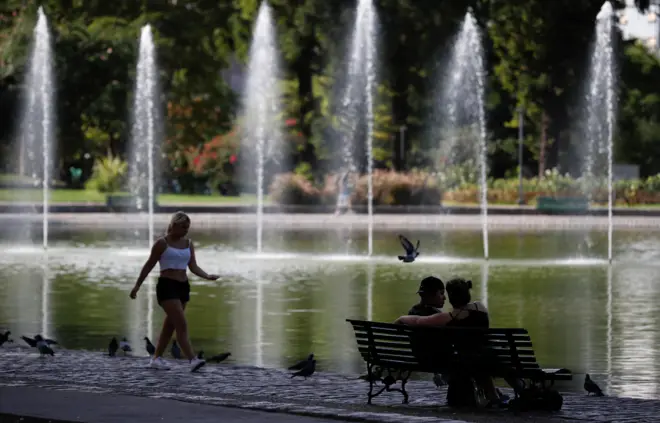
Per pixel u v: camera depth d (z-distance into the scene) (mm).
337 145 105938
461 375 15766
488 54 100250
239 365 20312
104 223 67125
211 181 105938
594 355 23000
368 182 79062
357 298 32719
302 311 29734
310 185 80000
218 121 109312
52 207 74312
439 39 94125
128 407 14766
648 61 115812
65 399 15336
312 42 95938
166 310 19078
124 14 99500
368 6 93438
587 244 54562
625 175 102688
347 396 16859
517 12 99375
